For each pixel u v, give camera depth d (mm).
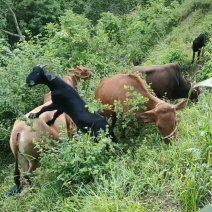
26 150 4699
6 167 5938
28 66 6281
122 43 9898
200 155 3793
